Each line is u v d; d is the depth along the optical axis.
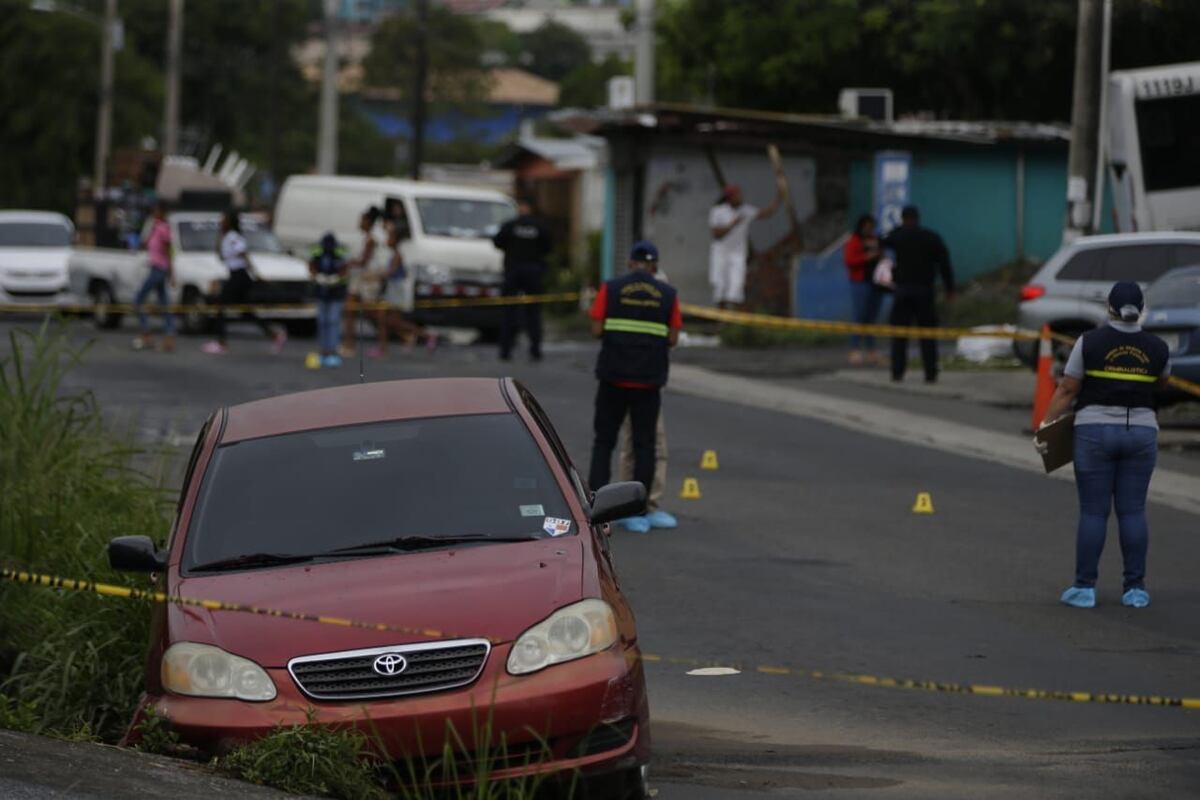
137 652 26.36
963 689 20.36
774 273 94.94
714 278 90.75
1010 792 20.50
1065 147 98.06
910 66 111.94
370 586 20.03
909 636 28.67
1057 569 34.47
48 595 28.02
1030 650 27.77
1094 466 31.02
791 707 24.56
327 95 124.25
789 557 35.53
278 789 18.48
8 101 195.75
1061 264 63.19
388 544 21.09
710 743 22.86
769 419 58.22
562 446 24.11
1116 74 86.75
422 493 21.83
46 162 195.75
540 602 19.59
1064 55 110.88
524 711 18.81
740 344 85.06
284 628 19.53
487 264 88.38
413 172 135.12
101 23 188.38
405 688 19.05
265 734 18.94
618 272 97.50
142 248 93.81
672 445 51.94
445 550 20.95
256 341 88.81
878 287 73.94
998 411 58.59
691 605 31.02
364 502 21.72
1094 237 63.25
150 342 80.31
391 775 18.98
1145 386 30.92
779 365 75.00
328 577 20.41
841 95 108.44
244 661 19.33
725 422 57.25
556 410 58.12
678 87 127.50
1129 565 31.14
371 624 19.27
